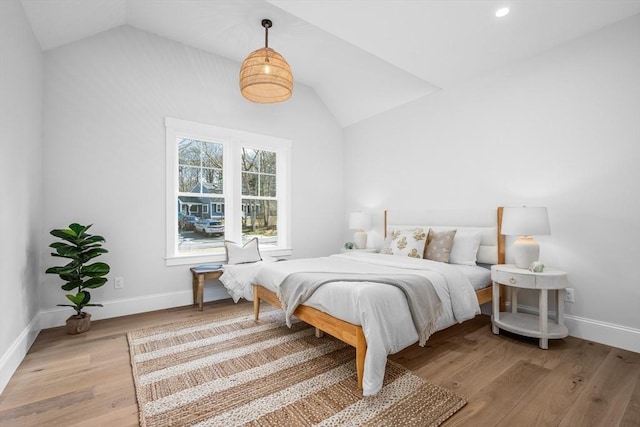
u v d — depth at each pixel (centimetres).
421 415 159
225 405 168
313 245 498
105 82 323
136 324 300
